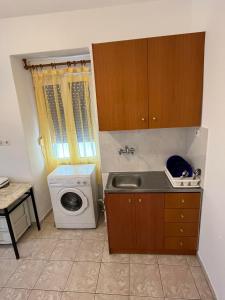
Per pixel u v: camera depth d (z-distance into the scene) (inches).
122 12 83.0
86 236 102.7
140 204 81.4
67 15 85.5
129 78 76.8
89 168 110.0
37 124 114.9
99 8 83.6
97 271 80.4
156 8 81.2
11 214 94.9
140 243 87.0
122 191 80.4
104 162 100.7
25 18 87.5
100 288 72.9
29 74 108.2
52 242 99.2
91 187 101.9
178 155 97.0
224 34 56.2
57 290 73.1
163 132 94.9
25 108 103.7
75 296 70.4
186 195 78.3
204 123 73.9
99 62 76.2
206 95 71.3
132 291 71.1
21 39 90.2
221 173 60.1
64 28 87.1
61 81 106.3
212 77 65.3
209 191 70.2
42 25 87.7
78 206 107.8
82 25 86.0
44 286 74.9
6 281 77.9
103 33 86.0
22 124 100.7
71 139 113.3
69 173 103.8
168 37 71.7
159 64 74.5
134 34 84.7
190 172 85.3
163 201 80.0
